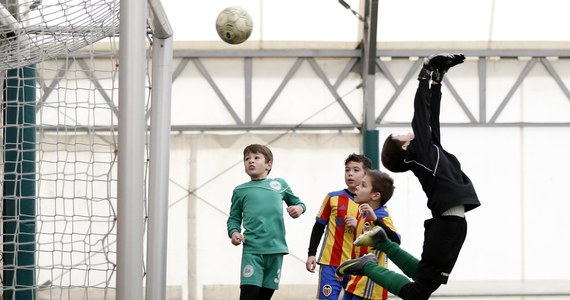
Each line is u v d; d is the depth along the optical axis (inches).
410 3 465.1
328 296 241.9
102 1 223.6
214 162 482.9
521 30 474.6
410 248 482.6
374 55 456.4
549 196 485.4
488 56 479.8
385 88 480.1
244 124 479.5
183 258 482.6
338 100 479.2
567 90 481.7
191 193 482.3
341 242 245.0
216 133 482.9
